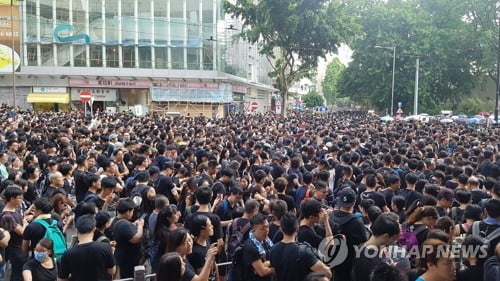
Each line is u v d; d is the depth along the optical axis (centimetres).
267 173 970
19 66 4597
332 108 12394
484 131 2380
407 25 5634
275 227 641
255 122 2930
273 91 7919
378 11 5672
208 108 5122
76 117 2939
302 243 533
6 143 1386
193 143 1555
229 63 5631
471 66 5844
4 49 4500
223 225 743
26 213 779
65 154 1198
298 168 1091
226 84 5197
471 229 606
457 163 1180
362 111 7631
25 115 3028
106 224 649
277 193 829
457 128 2597
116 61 5034
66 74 4819
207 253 558
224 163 1120
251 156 1252
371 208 669
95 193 847
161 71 5069
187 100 5047
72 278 547
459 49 5738
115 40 5012
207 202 678
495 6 5472
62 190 798
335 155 1355
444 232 505
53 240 650
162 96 4975
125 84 4959
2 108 3631
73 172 1042
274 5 3603
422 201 687
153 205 763
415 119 3947
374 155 1387
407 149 1351
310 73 4138
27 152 1288
